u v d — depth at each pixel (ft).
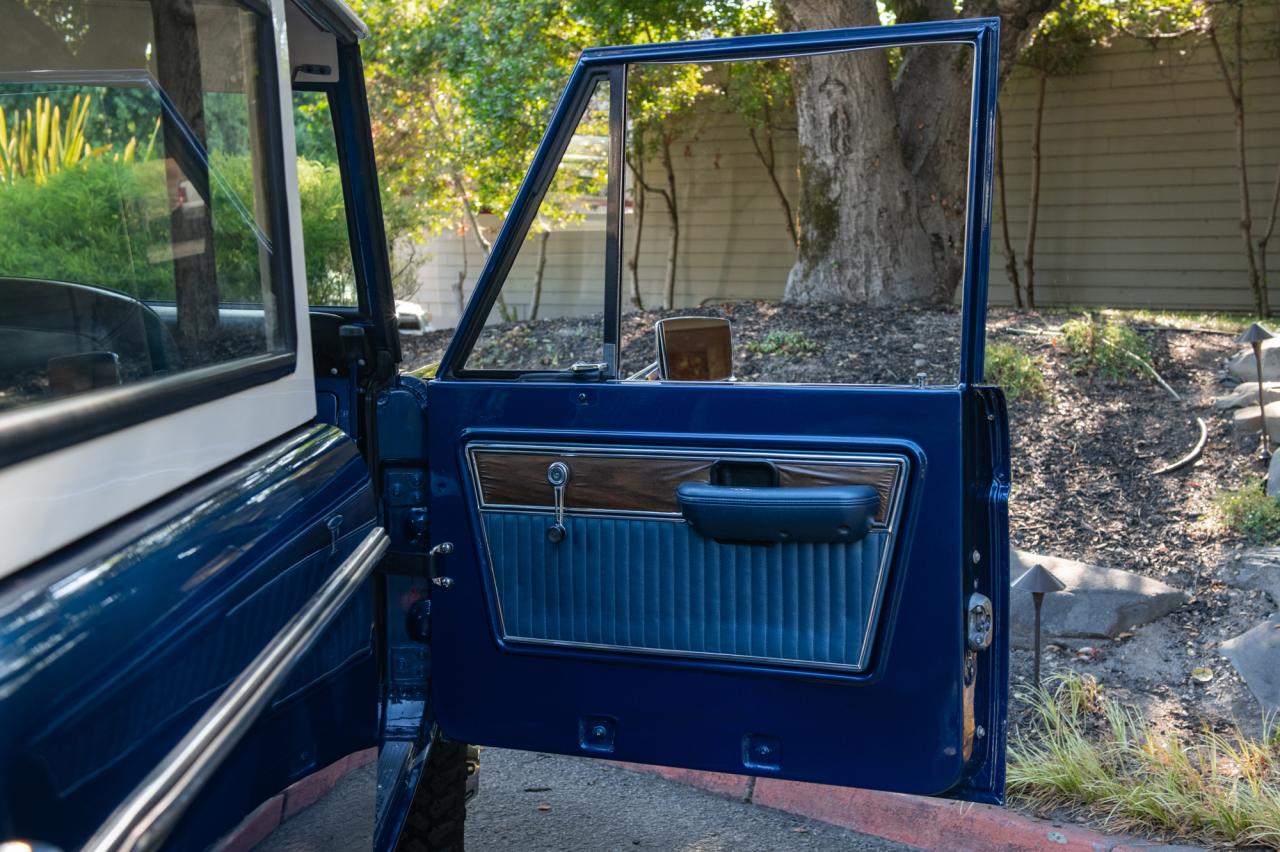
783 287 51.62
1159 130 46.09
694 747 8.34
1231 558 16.76
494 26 34.50
